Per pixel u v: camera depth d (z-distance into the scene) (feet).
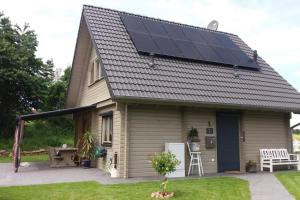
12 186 31.73
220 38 59.00
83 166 50.37
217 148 44.93
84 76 58.03
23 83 81.76
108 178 37.60
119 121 39.65
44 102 92.73
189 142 42.16
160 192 28.02
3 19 86.53
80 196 27.37
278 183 34.96
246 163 46.24
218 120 45.55
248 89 48.21
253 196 28.27
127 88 37.47
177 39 51.03
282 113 51.57
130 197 27.12
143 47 44.83
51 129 96.78
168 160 28.94
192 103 40.24
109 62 40.47
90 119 53.21
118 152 38.99
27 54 85.10
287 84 55.01
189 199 26.76
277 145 50.19
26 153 72.90
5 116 84.07
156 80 41.09
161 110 41.29
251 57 58.54
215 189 30.60
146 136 39.83
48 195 27.63
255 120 48.62
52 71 94.38
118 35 46.73
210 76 47.11
